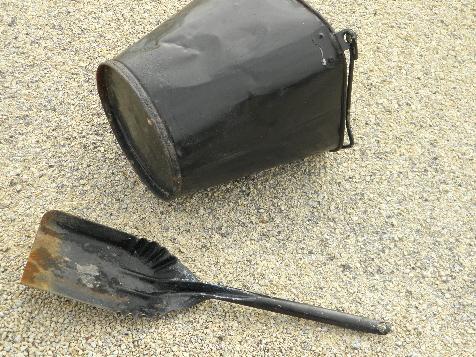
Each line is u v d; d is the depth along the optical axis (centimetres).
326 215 80
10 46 95
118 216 78
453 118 90
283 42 69
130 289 71
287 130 72
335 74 71
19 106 88
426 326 71
